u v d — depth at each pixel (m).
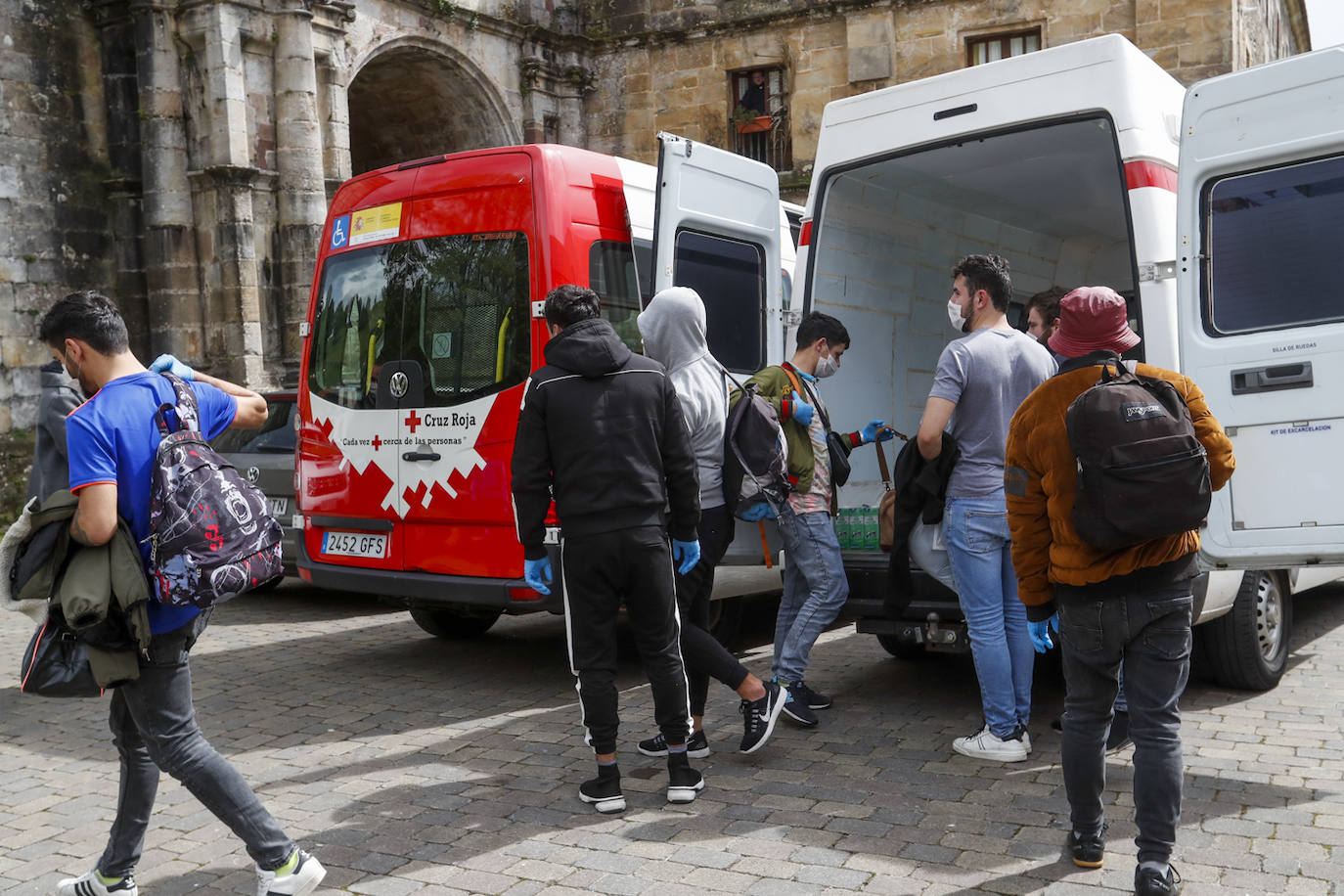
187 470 3.03
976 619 4.36
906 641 5.04
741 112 19.55
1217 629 5.10
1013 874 3.31
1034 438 3.17
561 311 3.96
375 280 6.15
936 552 4.56
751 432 4.49
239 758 4.77
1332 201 4.03
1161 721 3.06
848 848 3.55
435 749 4.81
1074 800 3.30
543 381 3.90
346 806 4.10
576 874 3.43
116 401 3.03
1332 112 3.99
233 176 14.69
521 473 3.88
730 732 4.91
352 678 6.25
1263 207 4.19
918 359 6.82
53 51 14.90
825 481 4.88
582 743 4.83
